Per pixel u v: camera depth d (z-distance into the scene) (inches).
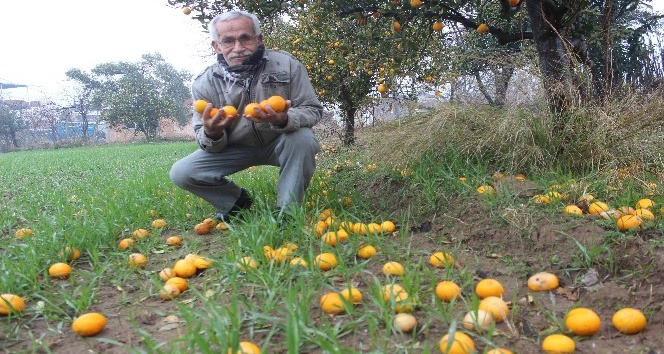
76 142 868.0
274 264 62.6
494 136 97.3
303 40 191.6
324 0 107.2
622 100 96.0
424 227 80.0
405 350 42.3
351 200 96.3
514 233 68.1
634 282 53.2
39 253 73.1
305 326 46.3
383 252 67.0
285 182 82.5
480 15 107.0
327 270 63.1
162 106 852.0
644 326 44.5
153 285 64.4
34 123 986.7
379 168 107.4
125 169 258.4
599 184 83.5
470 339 42.2
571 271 58.1
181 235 88.7
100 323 51.6
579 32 109.3
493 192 83.3
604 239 61.1
